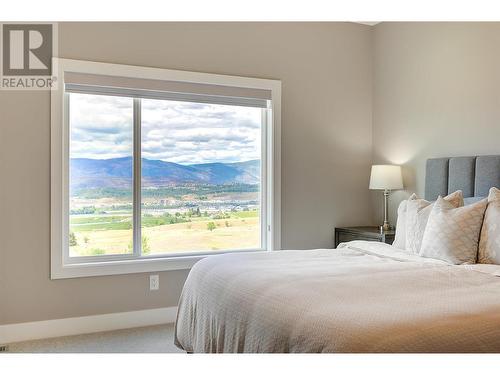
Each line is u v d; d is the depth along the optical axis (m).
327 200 4.52
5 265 3.31
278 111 4.25
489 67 3.52
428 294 1.96
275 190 4.24
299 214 4.38
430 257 2.85
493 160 3.33
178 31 3.84
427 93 4.08
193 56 3.90
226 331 2.18
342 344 1.48
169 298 3.85
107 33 3.60
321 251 3.13
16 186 3.34
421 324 1.57
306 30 4.41
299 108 4.38
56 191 3.44
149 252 3.86
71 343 3.29
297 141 4.37
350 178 4.64
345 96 4.61
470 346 1.53
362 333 1.50
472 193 3.50
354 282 2.14
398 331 1.51
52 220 3.43
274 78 4.25
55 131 3.43
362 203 4.71
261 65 4.19
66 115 3.56
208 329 2.39
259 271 2.40
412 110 4.25
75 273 3.50
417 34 4.19
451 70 3.84
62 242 3.49
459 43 3.78
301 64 4.38
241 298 2.13
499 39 3.45
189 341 2.66
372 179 4.33
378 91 4.68
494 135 3.48
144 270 3.73
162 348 3.19
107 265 3.61
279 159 4.26
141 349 3.17
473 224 2.78
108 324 3.62
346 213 4.62
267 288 2.08
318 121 4.47
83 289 3.54
